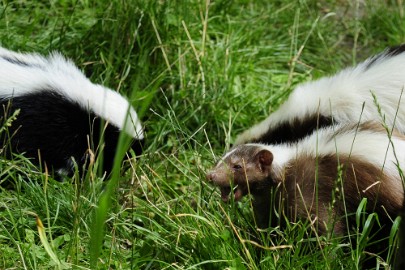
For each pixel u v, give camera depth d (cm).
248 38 1310
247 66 1261
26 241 858
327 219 874
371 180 872
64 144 1043
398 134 923
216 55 1235
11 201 909
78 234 840
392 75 1009
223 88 1186
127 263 839
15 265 805
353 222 888
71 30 1217
